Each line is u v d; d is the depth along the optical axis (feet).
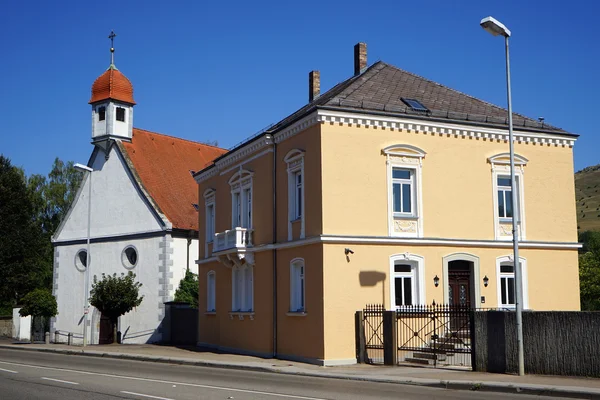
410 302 83.82
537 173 92.84
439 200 86.22
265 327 92.17
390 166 83.97
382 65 98.48
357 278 80.53
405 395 49.98
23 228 191.31
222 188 110.83
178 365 84.58
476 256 87.30
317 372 69.21
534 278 90.74
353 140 82.38
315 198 81.71
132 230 144.36
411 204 85.51
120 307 130.00
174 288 137.69
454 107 91.86
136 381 61.05
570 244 93.04
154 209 139.54
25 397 49.67
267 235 93.15
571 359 60.44
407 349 75.56
